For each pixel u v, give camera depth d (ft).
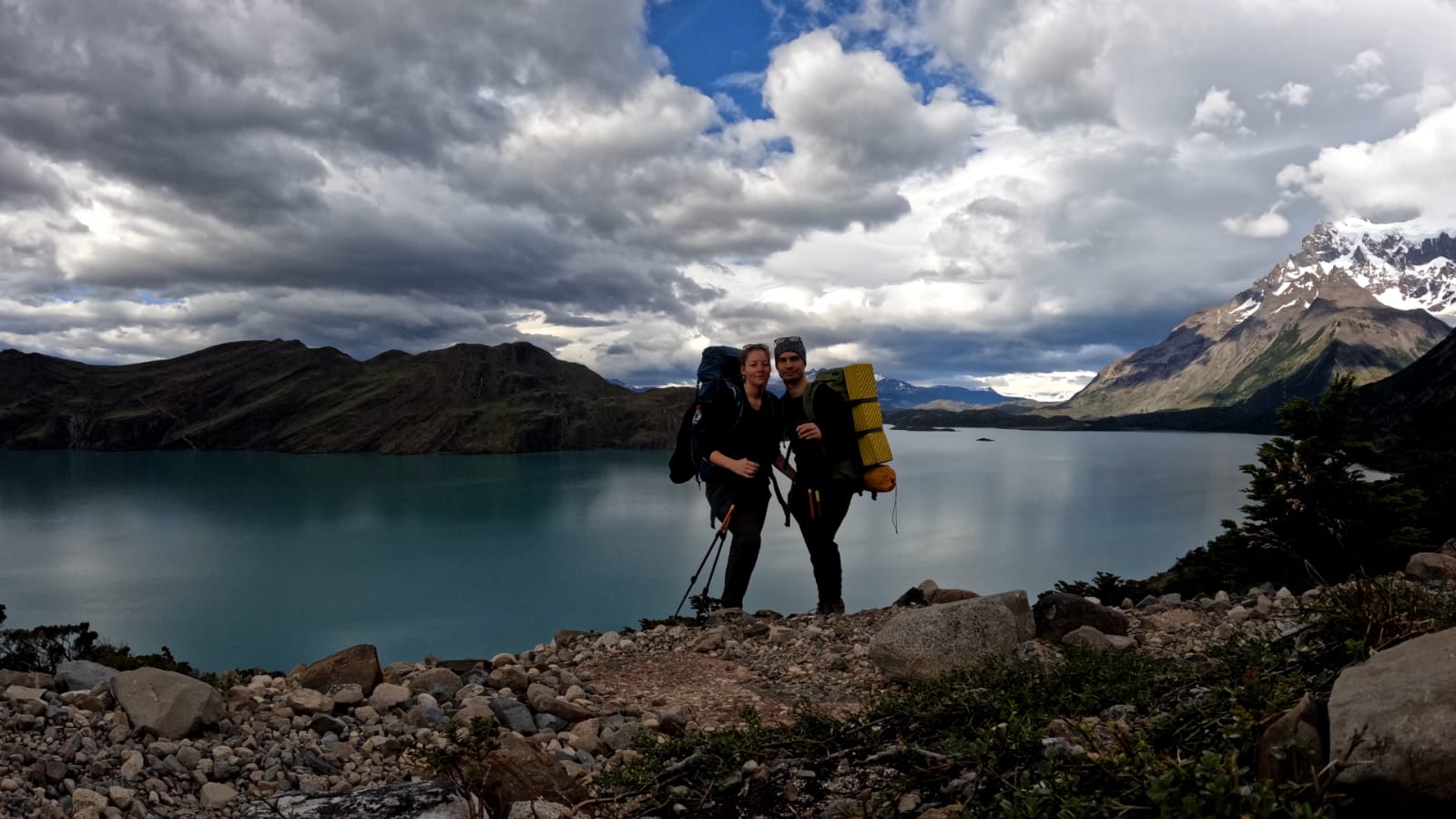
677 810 12.79
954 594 29.53
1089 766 8.64
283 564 613.93
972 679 16.35
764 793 13.01
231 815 12.80
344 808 11.19
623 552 643.45
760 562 518.37
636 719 18.48
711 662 23.24
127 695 14.98
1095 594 64.49
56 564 606.96
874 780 12.82
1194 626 23.79
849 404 27.27
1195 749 9.83
